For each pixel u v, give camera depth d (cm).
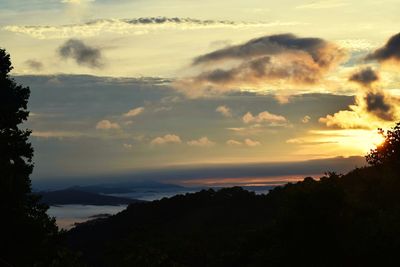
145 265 5256
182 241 6775
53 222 3706
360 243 3791
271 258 4144
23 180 3653
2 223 3341
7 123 4391
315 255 3994
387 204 4816
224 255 5222
